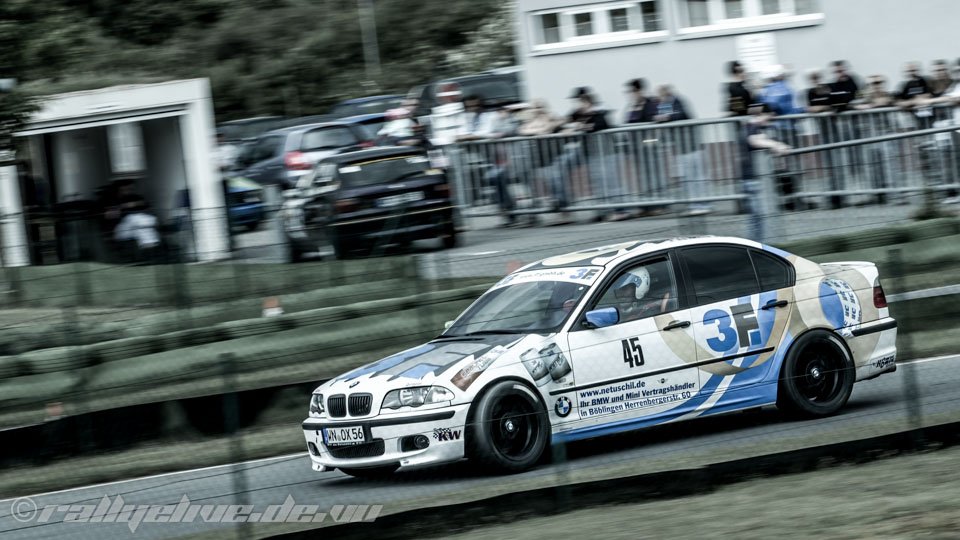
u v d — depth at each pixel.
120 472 37.00
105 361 44.59
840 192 54.03
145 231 48.44
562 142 63.69
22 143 69.06
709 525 24.88
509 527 27.36
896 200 53.41
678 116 64.44
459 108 74.50
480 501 27.75
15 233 47.09
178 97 82.88
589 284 34.22
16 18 68.69
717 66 84.50
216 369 45.47
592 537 25.02
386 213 55.12
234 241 49.72
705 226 55.75
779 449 31.72
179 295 48.50
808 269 36.00
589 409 32.84
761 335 34.59
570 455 33.84
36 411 42.44
